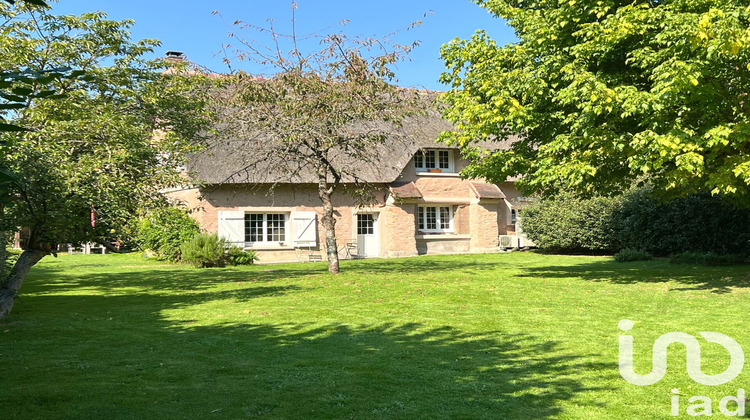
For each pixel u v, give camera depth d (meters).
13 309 9.34
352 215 23.81
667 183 12.17
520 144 13.64
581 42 11.68
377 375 5.25
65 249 10.63
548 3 12.75
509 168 12.88
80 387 4.89
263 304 9.73
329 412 4.26
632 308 8.89
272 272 16.59
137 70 12.66
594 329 7.32
